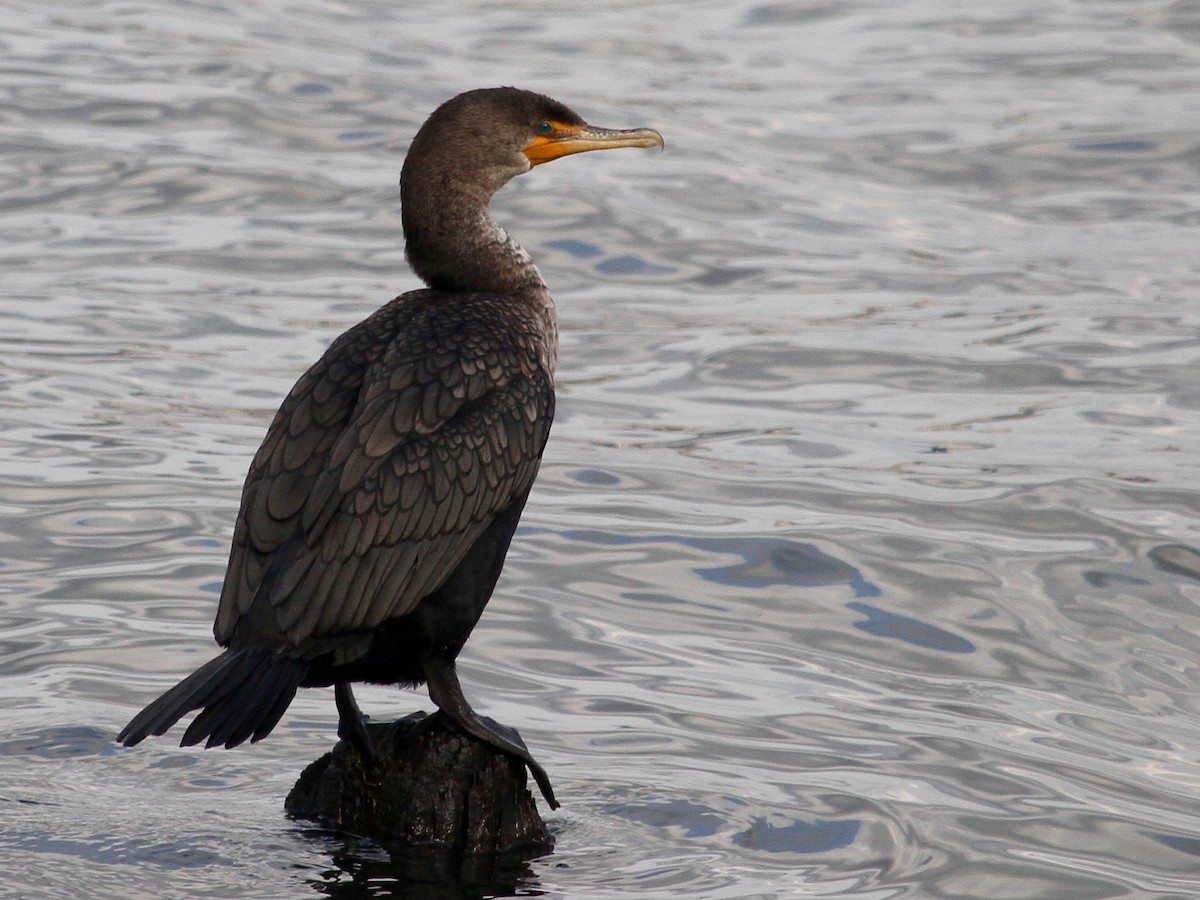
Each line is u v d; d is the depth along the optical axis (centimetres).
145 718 762
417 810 867
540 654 1095
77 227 1888
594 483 1352
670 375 1585
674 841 879
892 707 1037
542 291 1021
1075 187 2142
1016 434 1451
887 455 1409
